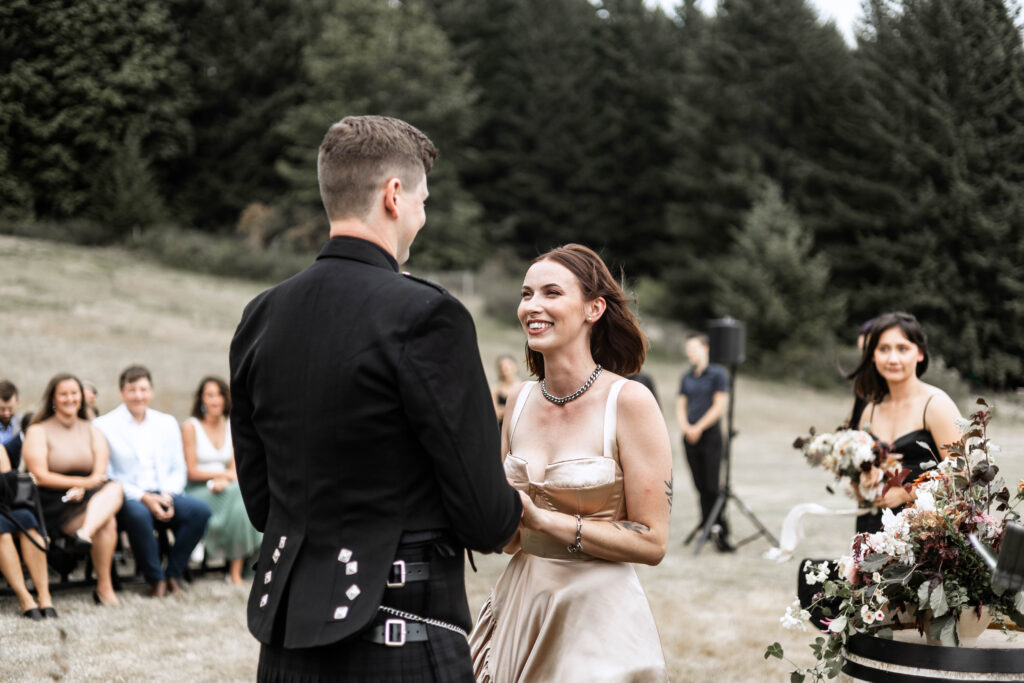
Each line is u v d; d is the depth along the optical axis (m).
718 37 32.88
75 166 15.94
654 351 26.91
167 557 5.97
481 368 1.79
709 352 7.74
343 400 1.71
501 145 42.19
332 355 1.73
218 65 33.12
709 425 7.62
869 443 3.24
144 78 19.36
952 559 2.39
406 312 1.72
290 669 1.74
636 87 40.81
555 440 2.43
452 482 1.71
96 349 15.79
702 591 6.00
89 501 5.38
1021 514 2.58
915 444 3.52
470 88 42.31
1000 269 7.39
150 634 4.75
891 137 16.48
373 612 1.67
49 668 4.12
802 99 30.81
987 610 2.46
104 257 25.20
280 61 35.16
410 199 1.91
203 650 4.50
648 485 2.33
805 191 30.03
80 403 5.68
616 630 2.26
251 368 1.87
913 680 2.32
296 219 33.41
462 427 1.71
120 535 6.15
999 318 7.25
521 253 41.78
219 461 6.21
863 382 3.73
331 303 1.79
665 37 41.53
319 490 1.73
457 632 1.80
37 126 12.15
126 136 21.78
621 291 2.50
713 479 7.61
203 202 33.41
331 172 1.88
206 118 33.16
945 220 11.72
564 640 2.27
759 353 27.72
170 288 23.66
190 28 31.59
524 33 41.94
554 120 41.06
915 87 11.21
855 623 2.45
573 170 41.22
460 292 30.47
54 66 10.17
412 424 1.71
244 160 34.12
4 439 5.80
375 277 1.80
